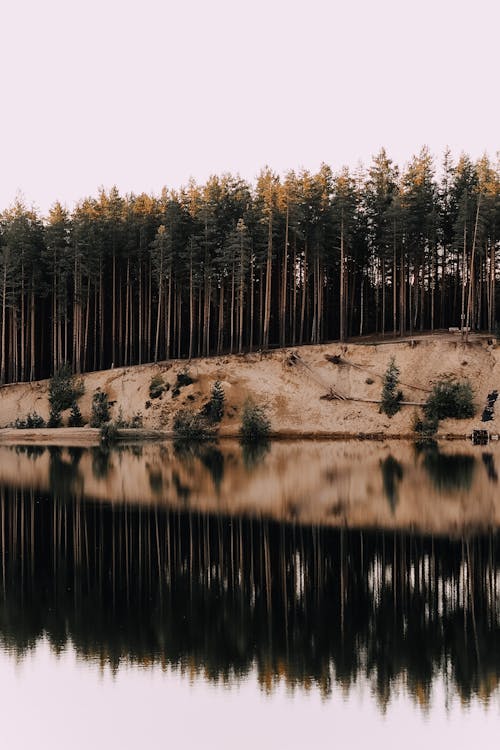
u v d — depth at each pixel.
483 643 19.83
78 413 84.25
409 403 75.19
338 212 86.75
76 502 41.44
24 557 29.36
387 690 17.50
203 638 20.59
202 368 84.38
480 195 82.19
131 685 17.98
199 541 31.73
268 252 85.94
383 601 23.38
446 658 18.98
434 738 15.27
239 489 45.25
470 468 52.22
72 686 17.95
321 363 81.94
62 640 20.66
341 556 28.81
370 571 26.73
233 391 81.50
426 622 21.42
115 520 36.44
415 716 16.17
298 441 74.62
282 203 88.81
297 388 80.44
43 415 86.44
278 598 23.81
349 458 59.81
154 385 84.06
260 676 18.34
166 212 92.38
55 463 59.16
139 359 91.69
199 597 24.03
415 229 88.56
